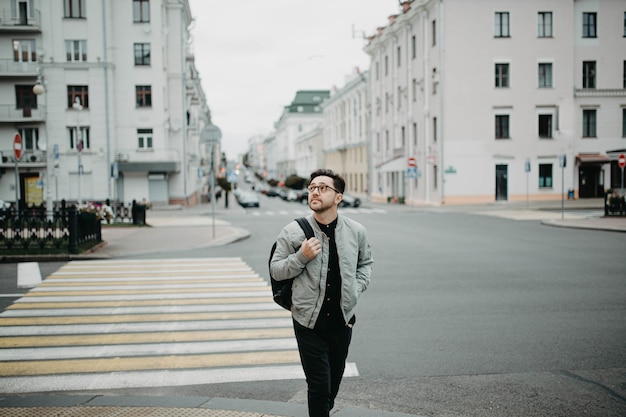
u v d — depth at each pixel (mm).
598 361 5844
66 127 39031
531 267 12109
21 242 14250
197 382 5289
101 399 4648
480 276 11039
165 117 41781
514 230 20578
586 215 26828
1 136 39406
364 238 3736
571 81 37312
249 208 43906
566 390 5062
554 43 37094
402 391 5047
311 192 3520
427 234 19578
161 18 40719
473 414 4562
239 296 9133
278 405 4480
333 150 72500
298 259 3389
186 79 46281
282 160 125188
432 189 38688
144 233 20156
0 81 39094
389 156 49406
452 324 7340
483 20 36500
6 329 7133
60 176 39125
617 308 8219
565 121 37406
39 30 38344
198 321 7488
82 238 14680
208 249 15930
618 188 39000
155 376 5441
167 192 41719
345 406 4715
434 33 38031
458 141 36594
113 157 39875
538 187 37406
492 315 7828
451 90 36469
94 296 9164
